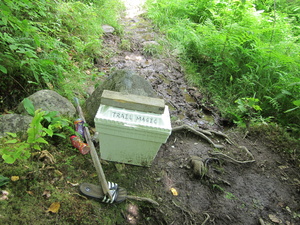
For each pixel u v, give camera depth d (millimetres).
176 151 2498
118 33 5094
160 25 5695
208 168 2332
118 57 4324
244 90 3697
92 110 2574
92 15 4926
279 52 3783
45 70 2674
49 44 2984
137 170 2162
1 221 1448
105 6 5797
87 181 1921
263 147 2773
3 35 2400
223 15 4941
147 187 2041
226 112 3420
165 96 3576
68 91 2795
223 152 2605
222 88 3900
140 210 1858
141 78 2658
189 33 4918
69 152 2105
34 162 1883
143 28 5582
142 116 1854
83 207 1704
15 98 2512
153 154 2078
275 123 3143
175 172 2244
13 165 1794
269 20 4551
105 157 2141
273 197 2197
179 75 4172
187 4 6145
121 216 1780
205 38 4500
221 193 2145
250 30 4027
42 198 1671
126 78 2568
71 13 4289
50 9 3969
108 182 1893
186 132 2766
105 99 1833
